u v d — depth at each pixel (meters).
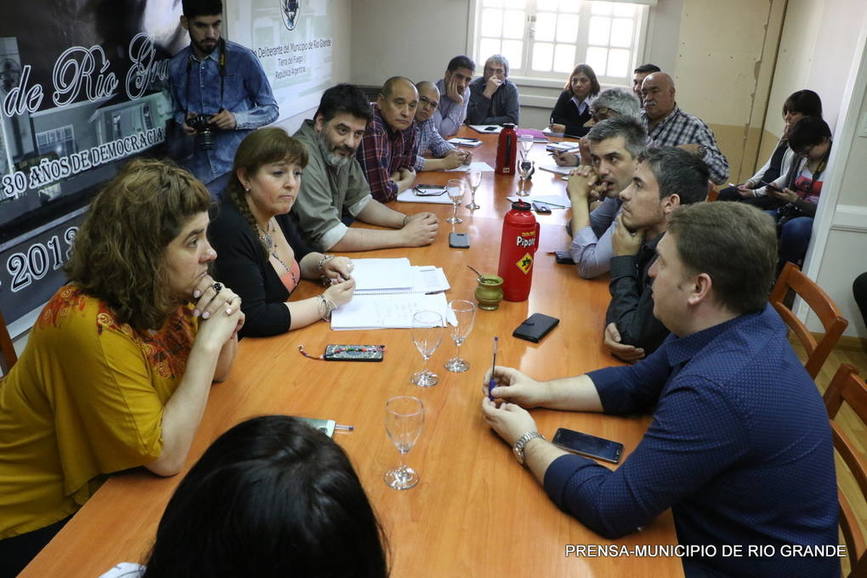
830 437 1.22
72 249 1.28
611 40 6.25
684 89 6.16
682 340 1.29
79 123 2.67
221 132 3.73
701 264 1.21
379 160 2.99
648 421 1.49
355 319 1.86
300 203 2.37
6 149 2.30
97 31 2.73
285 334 1.79
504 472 1.29
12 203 2.35
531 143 4.02
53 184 2.55
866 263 3.44
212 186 3.76
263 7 4.46
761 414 1.12
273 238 2.05
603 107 3.39
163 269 1.27
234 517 0.53
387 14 6.29
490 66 5.42
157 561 0.56
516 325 1.90
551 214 2.97
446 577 1.04
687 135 4.09
